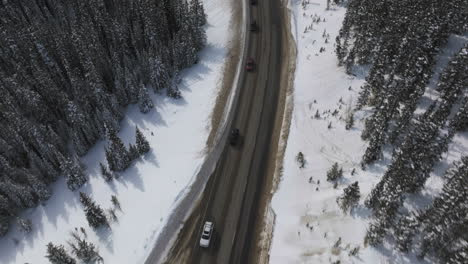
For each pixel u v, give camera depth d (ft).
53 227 135.13
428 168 107.04
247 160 144.66
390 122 135.64
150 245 119.24
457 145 122.93
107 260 118.93
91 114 167.73
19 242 132.77
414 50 147.02
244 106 167.94
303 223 114.42
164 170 146.41
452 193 94.48
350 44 181.98
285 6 234.17
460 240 91.40
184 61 197.57
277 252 110.11
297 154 137.28
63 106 163.73
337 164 126.31
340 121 146.61
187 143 156.97
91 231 128.47
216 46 211.61
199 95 180.65
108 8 229.45
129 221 129.18
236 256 115.14
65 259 115.14
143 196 137.39
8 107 154.71
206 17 236.63
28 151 144.36
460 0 156.66
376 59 151.43
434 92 145.38
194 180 138.72
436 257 94.73
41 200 142.41
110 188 143.54
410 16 161.99
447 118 131.75
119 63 180.45
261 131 156.25
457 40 166.50
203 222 125.49
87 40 190.70
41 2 228.84
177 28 219.82
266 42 206.49
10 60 179.93
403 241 96.02
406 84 135.74
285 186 128.16
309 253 106.32
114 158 144.56
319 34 199.82
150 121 171.12
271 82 180.34
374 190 107.96
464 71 131.34
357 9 186.09
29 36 180.75
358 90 158.71
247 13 229.45
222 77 187.32
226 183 137.18
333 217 113.39
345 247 104.32
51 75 177.06
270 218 122.72
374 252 100.32
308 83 168.55
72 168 140.77
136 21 200.03
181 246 119.85
